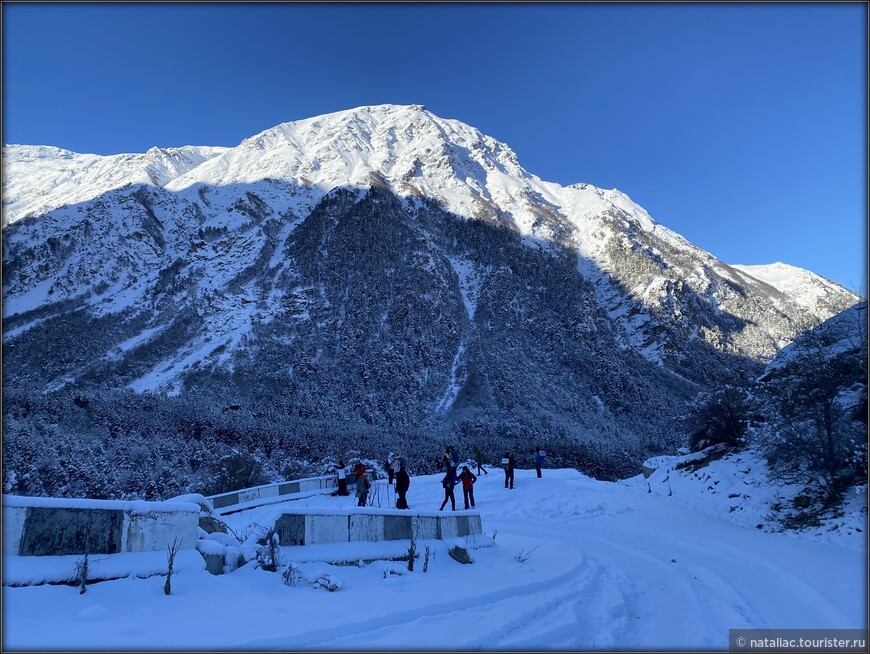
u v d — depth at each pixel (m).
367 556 7.85
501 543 11.78
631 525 14.20
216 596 5.35
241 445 49.09
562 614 6.23
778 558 8.92
